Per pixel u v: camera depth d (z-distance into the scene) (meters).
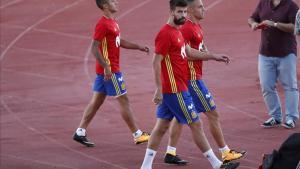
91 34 51.28
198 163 26.47
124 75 41.50
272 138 28.91
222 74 40.44
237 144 28.34
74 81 41.28
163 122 24.67
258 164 25.91
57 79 41.94
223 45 46.88
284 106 33.25
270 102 30.06
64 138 30.72
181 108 24.27
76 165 27.09
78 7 56.69
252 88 37.28
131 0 57.06
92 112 29.03
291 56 29.45
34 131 32.09
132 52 45.97
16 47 49.41
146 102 35.78
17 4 58.19
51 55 47.12
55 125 32.94
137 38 49.72
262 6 29.39
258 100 35.00
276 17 28.91
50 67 44.56
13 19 55.31
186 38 25.23
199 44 25.52
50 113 35.16
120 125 32.06
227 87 37.84
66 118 34.06
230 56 44.41
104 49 27.95
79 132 29.09
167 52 23.92
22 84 41.31
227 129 30.47
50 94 38.88
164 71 24.19
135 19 53.50
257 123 31.12
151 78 40.56
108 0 27.75
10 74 43.59
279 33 29.16
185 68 24.34
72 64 44.91
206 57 24.81
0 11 57.03
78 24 53.50
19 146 29.91
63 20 54.53
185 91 24.33
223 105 34.50
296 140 18.17
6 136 31.48
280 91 35.38
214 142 28.89
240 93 36.47
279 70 29.67
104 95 28.91
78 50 47.84
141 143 29.09
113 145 29.27
